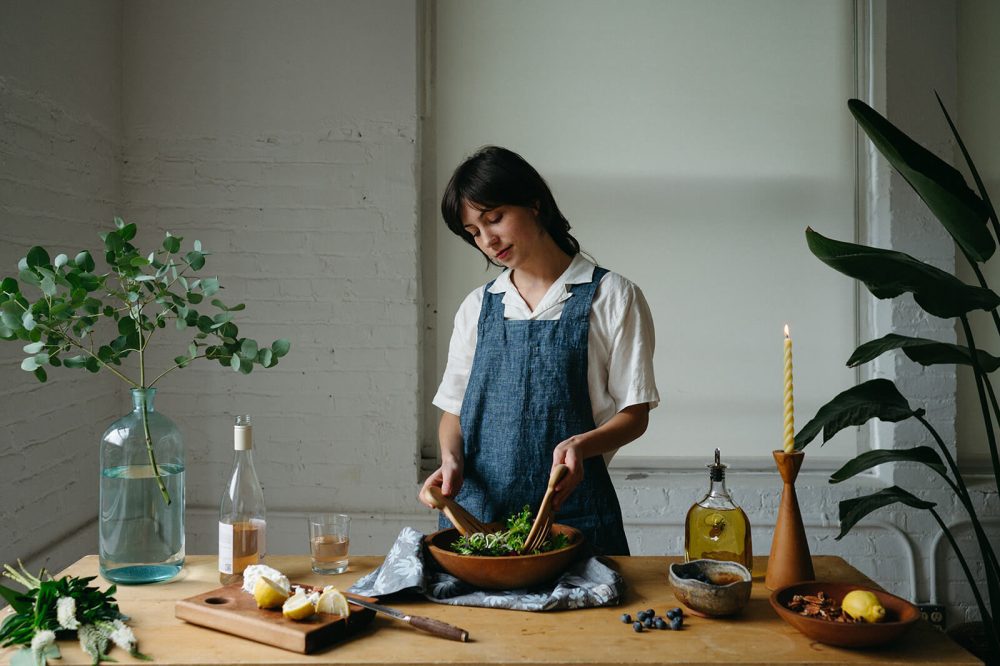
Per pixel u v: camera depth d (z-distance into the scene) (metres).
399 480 3.01
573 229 3.12
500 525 1.62
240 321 3.01
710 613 1.30
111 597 1.36
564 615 1.34
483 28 3.10
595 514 1.78
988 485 2.94
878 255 1.69
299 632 1.19
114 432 1.46
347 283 3.01
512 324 1.85
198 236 3.01
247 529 1.46
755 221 3.11
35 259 1.46
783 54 3.09
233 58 3.02
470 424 1.88
